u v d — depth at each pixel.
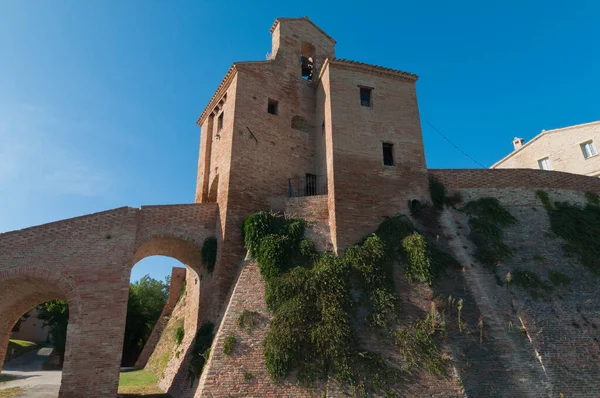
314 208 19.75
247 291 16.52
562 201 22.77
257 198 21.77
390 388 13.90
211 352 14.86
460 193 21.84
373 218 19.38
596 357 15.22
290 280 16.08
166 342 27.66
